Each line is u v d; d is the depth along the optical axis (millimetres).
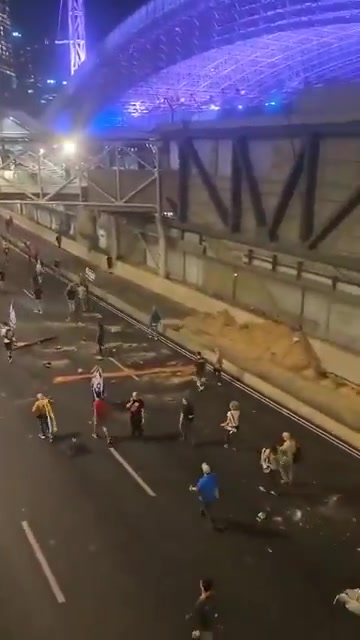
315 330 30312
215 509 18281
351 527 17469
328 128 26969
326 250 28688
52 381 28578
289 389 27031
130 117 58594
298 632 13555
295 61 48906
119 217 49094
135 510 18281
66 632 13523
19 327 36688
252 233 34344
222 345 32688
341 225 27672
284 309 32625
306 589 14922
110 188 42750
